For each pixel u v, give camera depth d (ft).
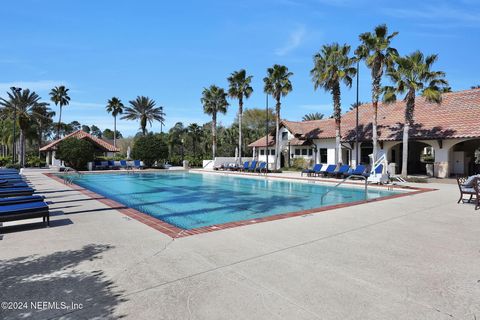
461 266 15.01
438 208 30.91
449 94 82.58
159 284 12.90
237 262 15.47
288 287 12.66
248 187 59.88
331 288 12.57
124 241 18.95
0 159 135.95
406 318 10.36
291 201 42.96
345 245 18.35
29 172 90.58
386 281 13.25
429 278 13.57
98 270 14.33
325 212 28.73
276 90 96.63
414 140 71.56
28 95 144.25
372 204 33.35
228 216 32.83
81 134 119.44
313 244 18.53
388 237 20.13
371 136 80.53
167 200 43.88
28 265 14.92
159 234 20.62
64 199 36.55
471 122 67.46
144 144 111.55
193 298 11.71
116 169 105.50
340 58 73.15
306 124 113.91
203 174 93.71
